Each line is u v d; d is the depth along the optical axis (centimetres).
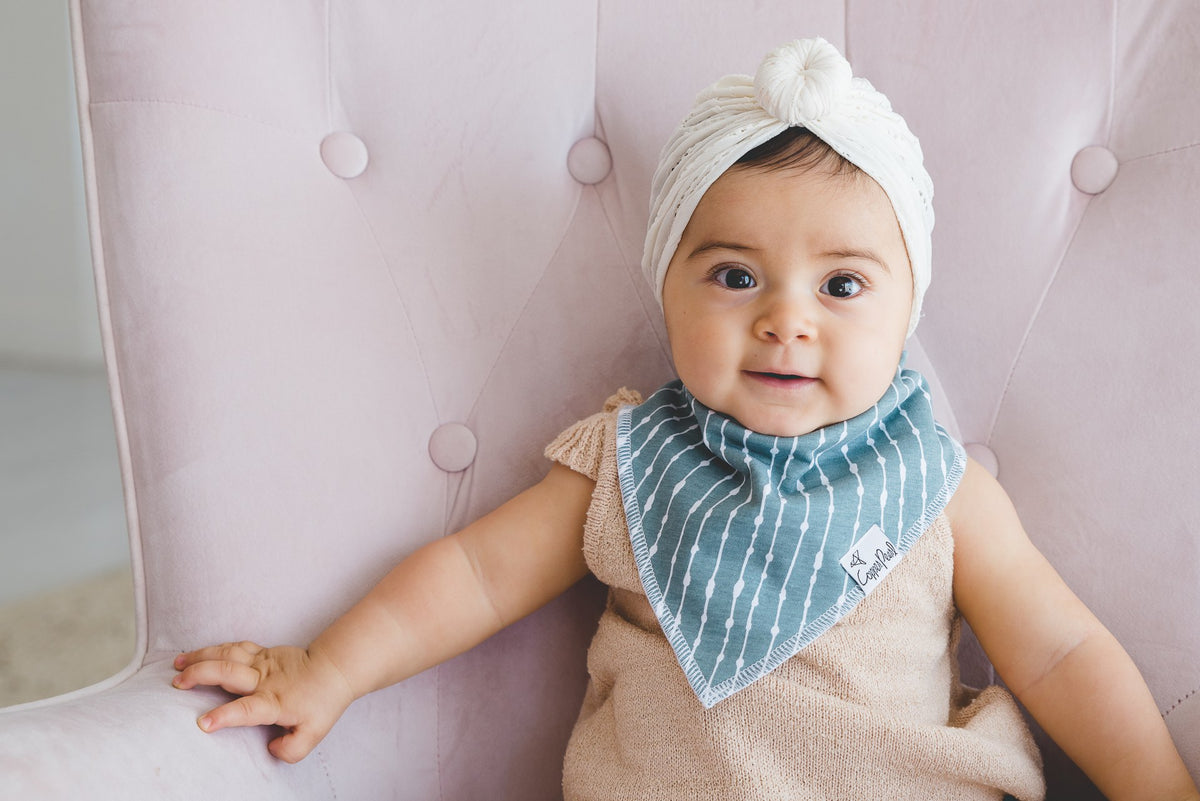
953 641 82
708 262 75
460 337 88
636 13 90
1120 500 82
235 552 78
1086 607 81
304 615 79
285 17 85
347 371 83
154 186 78
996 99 89
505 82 88
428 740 83
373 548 83
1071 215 89
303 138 85
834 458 77
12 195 289
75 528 215
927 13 89
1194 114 85
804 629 72
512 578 81
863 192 73
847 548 73
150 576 79
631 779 75
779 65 73
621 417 82
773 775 71
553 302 90
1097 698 74
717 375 74
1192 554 79
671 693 74
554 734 87
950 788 72
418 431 87
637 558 77
